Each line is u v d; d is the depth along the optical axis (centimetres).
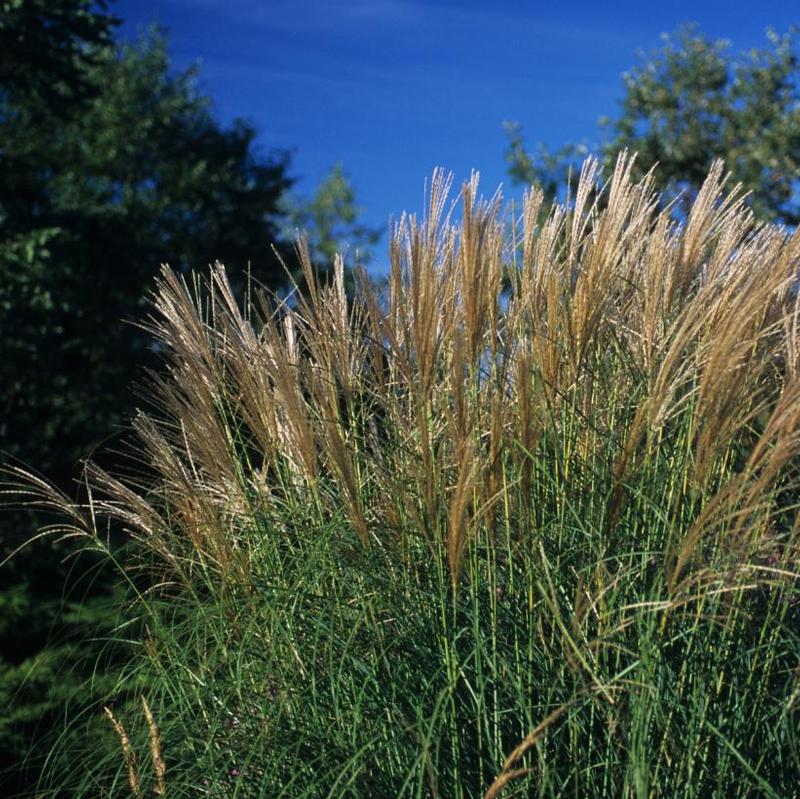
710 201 273
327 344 294
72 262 1327
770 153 1708
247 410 316
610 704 249
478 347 262
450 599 275
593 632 261
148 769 297
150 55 2542
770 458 231
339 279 298
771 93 1809
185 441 327
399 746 272
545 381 268
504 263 283
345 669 290
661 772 253
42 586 964
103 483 339
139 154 2347
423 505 280
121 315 1727
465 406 248
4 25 1175
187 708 307
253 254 2405
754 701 263
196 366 313
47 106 1332
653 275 271
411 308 265
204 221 2434
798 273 280
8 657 691
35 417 1440
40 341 1277
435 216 255
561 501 275
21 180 1353
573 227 276
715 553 247
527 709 247
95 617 370
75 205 1888
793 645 267
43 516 1036
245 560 319
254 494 325
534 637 266
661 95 1802
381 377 293
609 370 301
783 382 272
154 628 330
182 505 323
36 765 345
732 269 265
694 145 1745
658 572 248
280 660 304
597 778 255
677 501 254
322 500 315
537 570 265
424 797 263
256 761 286
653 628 241
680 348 246
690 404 266
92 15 1259
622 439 279
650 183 288
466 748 265
